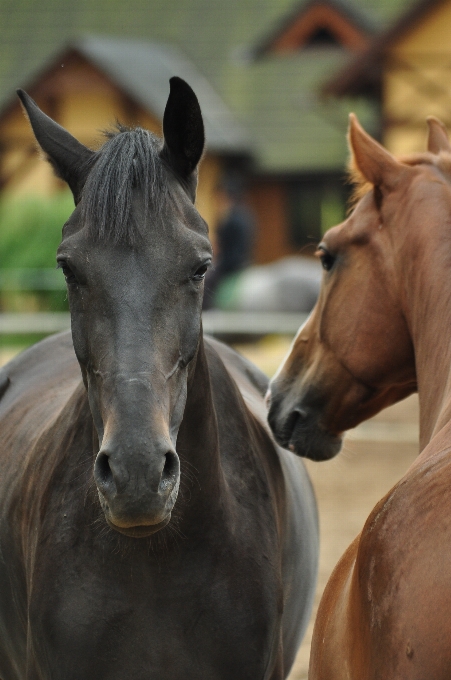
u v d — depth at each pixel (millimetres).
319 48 54469
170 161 5098
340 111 49719
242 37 56562
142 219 4617
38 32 58281
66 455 5352
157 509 4223
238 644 5086
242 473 5523
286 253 48312
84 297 4629
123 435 4250
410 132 36969
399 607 3902
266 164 47438
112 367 4438
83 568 5039
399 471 15680
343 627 4559
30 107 5301
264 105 50875
